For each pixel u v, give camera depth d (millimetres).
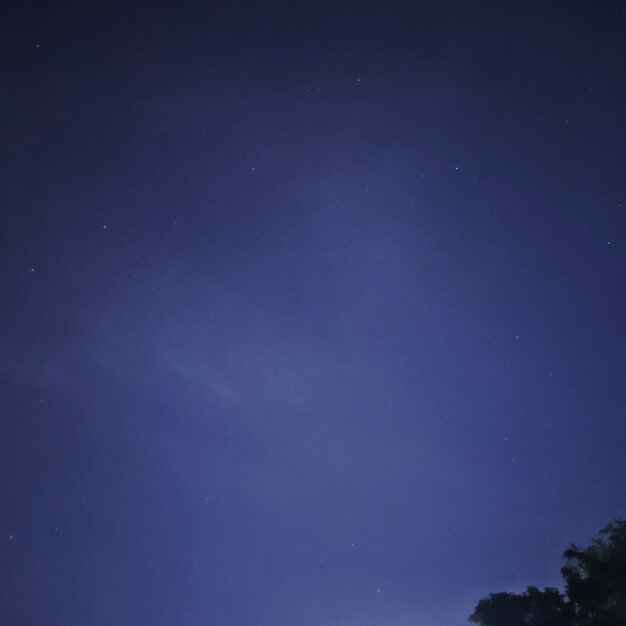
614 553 21672
